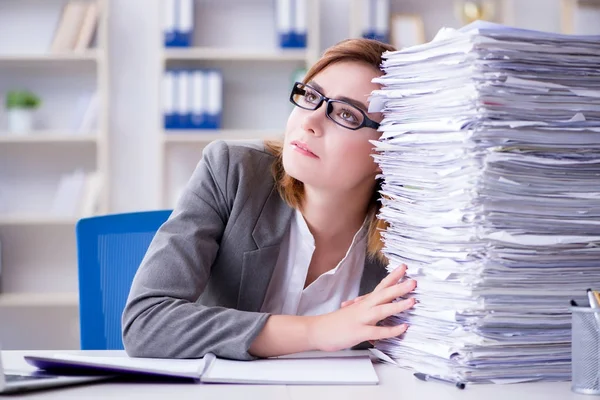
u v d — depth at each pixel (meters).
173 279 1.28
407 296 1.17
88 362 0.99
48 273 4.46
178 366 1.08
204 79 4.19
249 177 1.44
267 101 4.47
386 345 1.20
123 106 4.46
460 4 4.43
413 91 1.12
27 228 4.46
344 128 1.32
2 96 4.40
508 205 1.02
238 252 1.41
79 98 4.42
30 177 4.44
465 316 1.03
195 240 1.34
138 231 1.89
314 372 1.07
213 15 4.47
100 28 4.26
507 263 1.02
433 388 0.99
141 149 4.47
